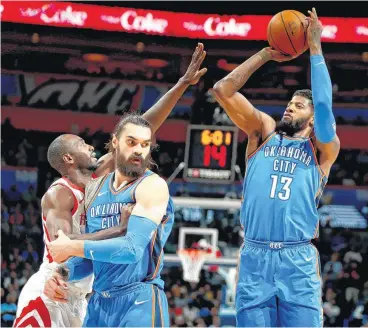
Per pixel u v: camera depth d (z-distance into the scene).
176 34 17.84
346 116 20.80
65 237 4.16
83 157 5.34
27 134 20.55
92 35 21.69
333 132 5.02
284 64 21.03
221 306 14.92
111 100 21.19
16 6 17.64
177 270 15.91
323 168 5.22
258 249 5.12
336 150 5.22
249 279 5.11
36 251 17.67
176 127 20.41
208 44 21.66
